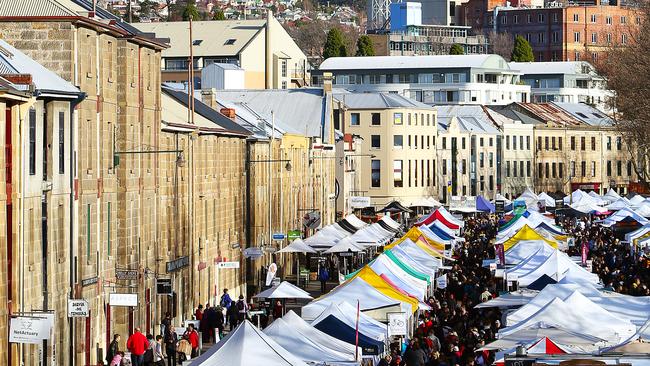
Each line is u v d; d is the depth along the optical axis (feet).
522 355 115.96
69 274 185.26
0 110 154.30
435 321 200.44
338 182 529.04
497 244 302.04
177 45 652.07
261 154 353.10
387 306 183.62
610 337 154.81
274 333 150.00
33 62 184.85
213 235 293.23
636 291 223.92
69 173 184.55
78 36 194.29
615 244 344.69
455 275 265.54
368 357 158.51
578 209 463.01
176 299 253.24
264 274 346.33
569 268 221.46
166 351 205.57
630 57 485.97
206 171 286.46
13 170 159.02
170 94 302.04
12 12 192.13
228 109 356.18
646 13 570.46
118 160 213.66
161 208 243.40
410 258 250.16
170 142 253.24
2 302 153.69
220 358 131.75
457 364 171.01
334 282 347.36
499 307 198.29
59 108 179.73
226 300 253.44
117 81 216.74
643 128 463.01
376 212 587.27
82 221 193.47
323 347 149.48
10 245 158.30
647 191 626.23
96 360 199.00
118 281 212.43
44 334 141.49
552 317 159.74
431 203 572.92
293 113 515.50
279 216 381.81
